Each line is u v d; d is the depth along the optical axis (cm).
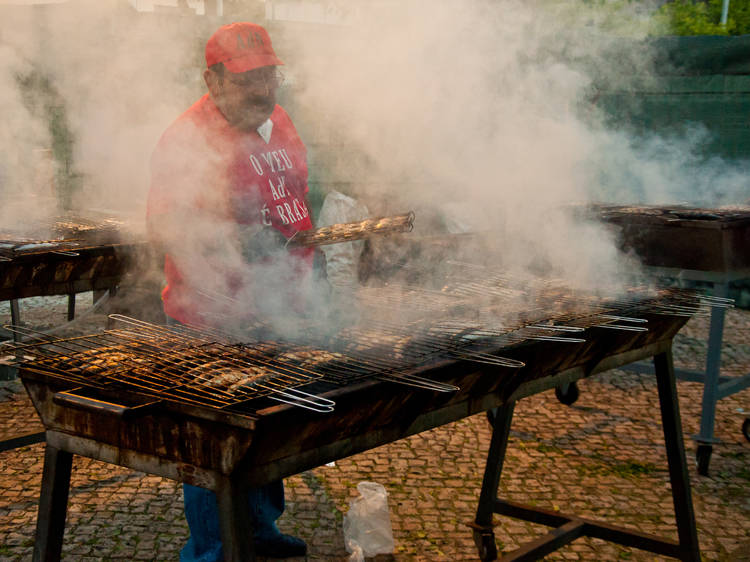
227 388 153
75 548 278
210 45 221
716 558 282
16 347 180
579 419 429
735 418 429
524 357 202
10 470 347
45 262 355
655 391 479
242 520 147
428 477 348
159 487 333
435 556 281
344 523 290
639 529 302
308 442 157
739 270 390
